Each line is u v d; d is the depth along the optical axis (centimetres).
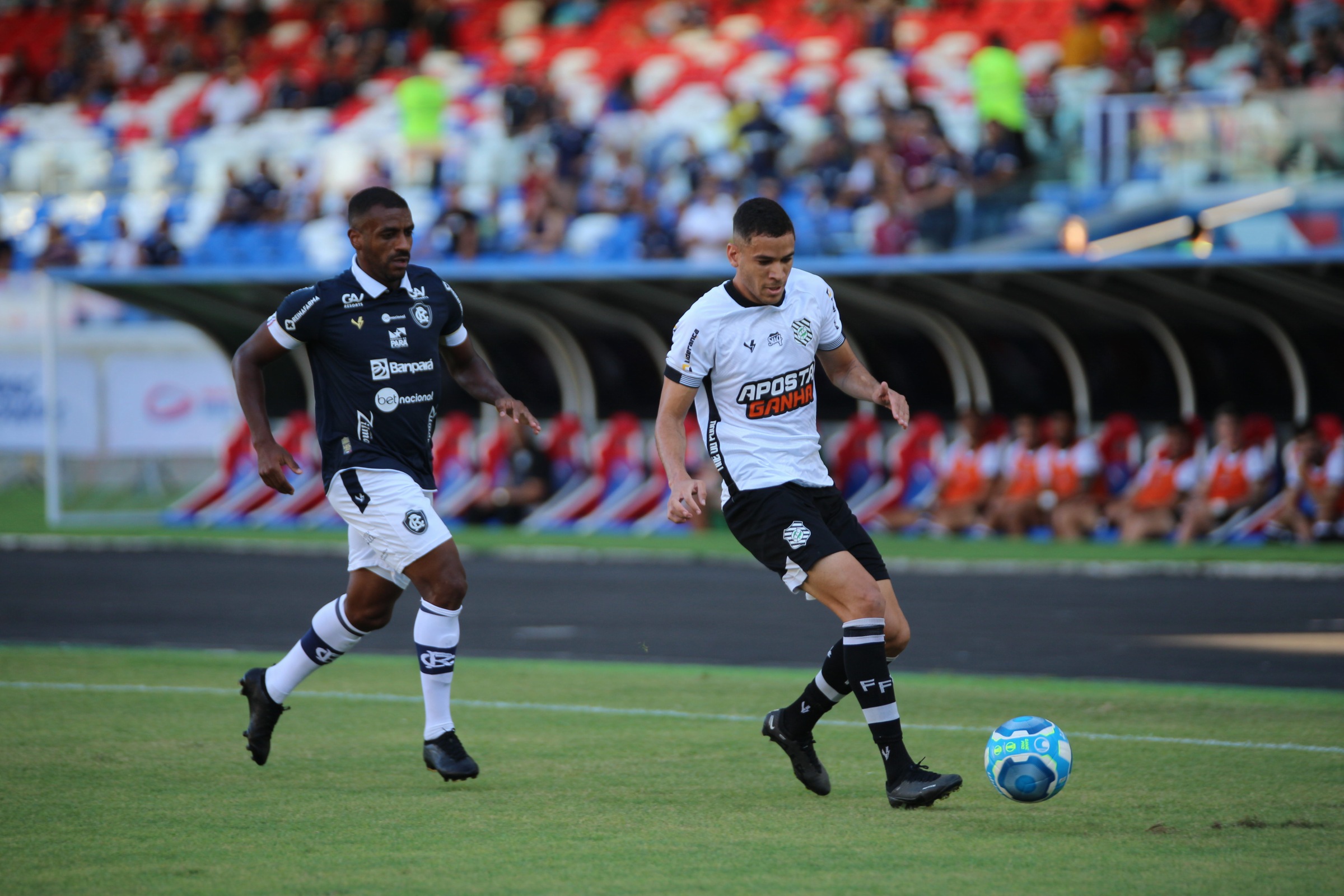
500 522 7056
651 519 6919
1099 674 3094
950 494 6544
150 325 8088
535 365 7656
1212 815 1798
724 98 9712
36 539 6475
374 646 3569
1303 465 5838
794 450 1906
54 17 12519
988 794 1934
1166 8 8175
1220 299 6072
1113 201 5900
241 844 1647
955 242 6091
